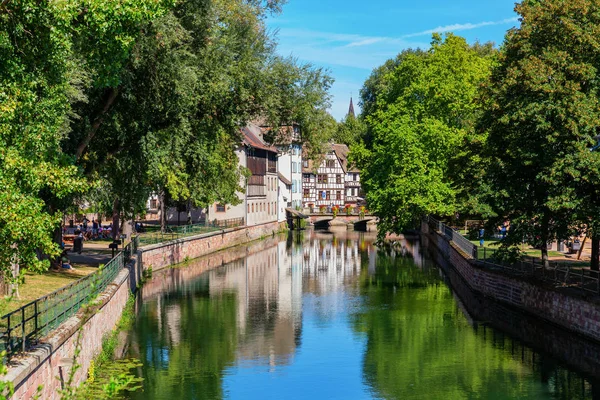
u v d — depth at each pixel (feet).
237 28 108.47
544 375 74.74
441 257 191.62
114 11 52.44
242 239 242.99
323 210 366.84
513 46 93.25
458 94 183.32
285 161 337.93
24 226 45.80
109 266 89.81
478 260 125.70
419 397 68.33
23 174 47.32
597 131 85.10
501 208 95.04
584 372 75.61
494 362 80.18
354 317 106.73
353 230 342.03
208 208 234.38
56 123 55.21
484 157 104.27
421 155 179.32
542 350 85.40
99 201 123.34
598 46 85.15
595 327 80.33
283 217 321.52
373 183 188.85
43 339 50.57
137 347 85.61
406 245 238.89
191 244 187.32
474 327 98.78
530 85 85.66
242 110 110.83
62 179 50.11
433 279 148.46
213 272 161.48
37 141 51.11
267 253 210.38
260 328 98.68
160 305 115.65
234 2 107.76
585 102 83.82
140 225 212.02
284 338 92.68
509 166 93.71
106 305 81.25
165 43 87.81
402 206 179.93
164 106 97.50
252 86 108.27
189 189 162.50
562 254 134.41
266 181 282.36
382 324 101.76
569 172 80.02
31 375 43.70
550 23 89.04
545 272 97.60
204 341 90.07
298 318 106.11
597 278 83.15
